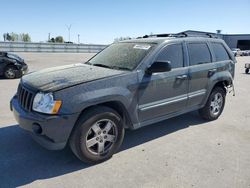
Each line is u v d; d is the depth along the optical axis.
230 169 3.76
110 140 3.93
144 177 3.50
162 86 4.47
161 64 4.07
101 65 4.62
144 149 4.37
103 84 3.72
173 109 4.83
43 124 3.36
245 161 4.02
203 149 4.42
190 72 4.98
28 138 4.63
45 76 4.02
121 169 3.70
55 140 3.43
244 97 8.91
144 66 4.23
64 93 3.42
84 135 3.60
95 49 38.88
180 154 4.21
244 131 5.35
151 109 4.38
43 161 3.87
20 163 3.79
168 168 3.75
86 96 3.52
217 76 5.62
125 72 4.06
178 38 4.96
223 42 6.16
